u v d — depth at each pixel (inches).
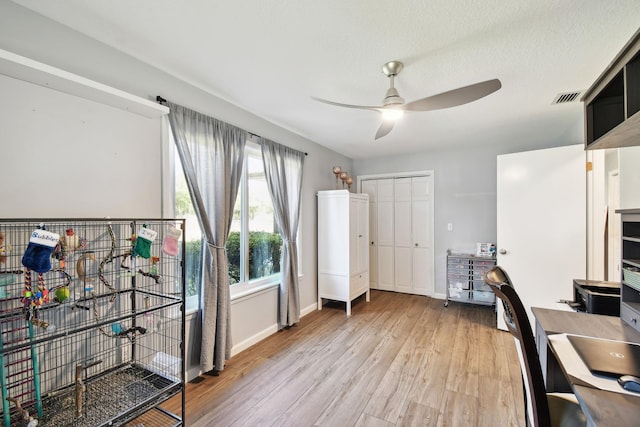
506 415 73.3
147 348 73.7
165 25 63.7
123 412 55.1
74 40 65.2
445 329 129.9
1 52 46.9
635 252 66.0
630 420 31.5
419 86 91.7
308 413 74.5
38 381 52.1
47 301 51.5
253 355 105.6
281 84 90.9
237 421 71.6
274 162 124.7
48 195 60.3
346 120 123.5
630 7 56.8
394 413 74.4
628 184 77.3
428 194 185.0
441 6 56.9
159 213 81.3
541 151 119.3
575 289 90.4
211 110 97.6
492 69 81.6
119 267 70.8
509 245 124.9
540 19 60.7
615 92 64.3
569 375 41.3
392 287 196.9
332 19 61.2
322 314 150.9
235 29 64.8
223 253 95.0
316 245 160.6
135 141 75.7
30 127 57.8
